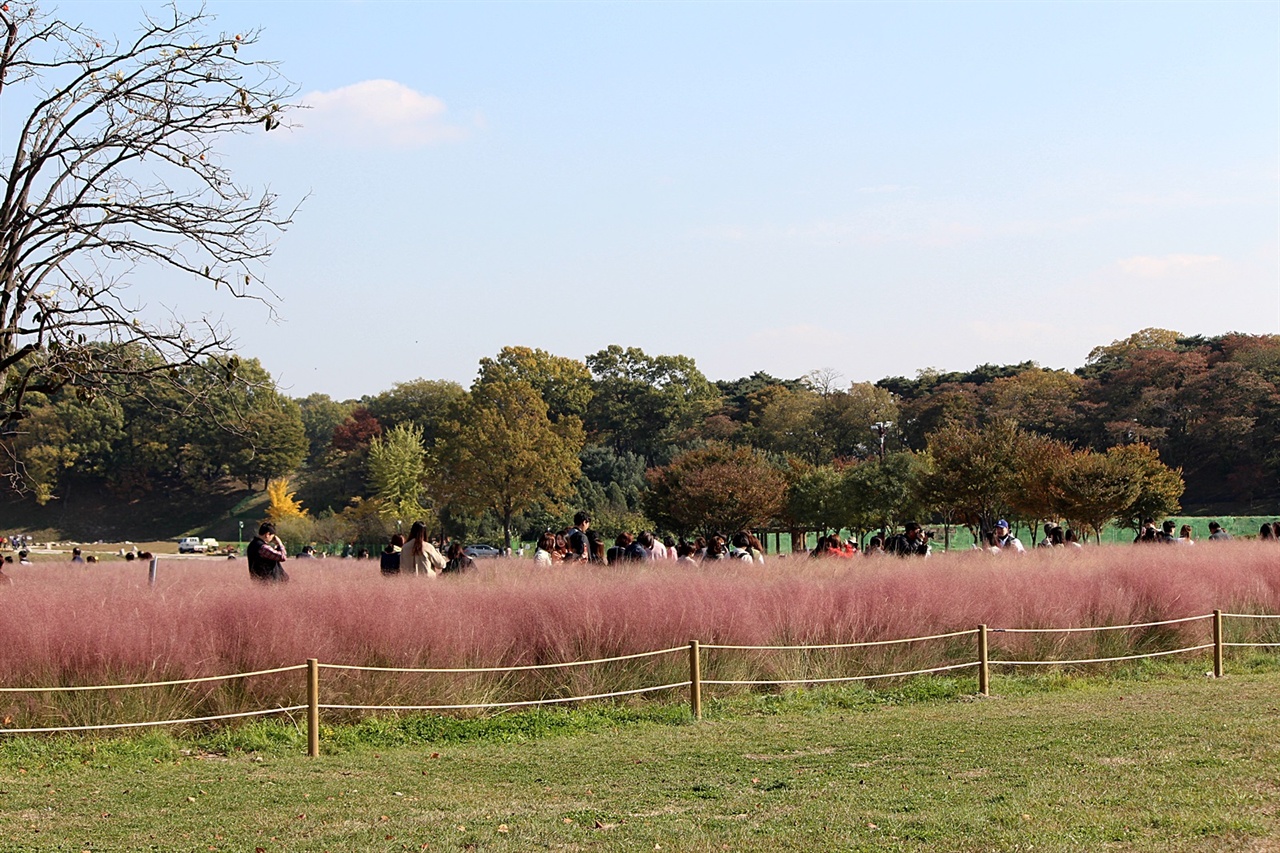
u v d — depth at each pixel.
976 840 6.46
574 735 11.06
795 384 116.00
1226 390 74.50
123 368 13.34
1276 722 10.14
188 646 11.00
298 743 10.52
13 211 12.93
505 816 7.72
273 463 101.50
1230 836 6.34
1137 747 9.19
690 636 12.89
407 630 11.88
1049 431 79.31
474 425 64.38
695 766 9.32
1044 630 14.41
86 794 8.67
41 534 98.31
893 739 10.23
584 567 16.06
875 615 14.06
